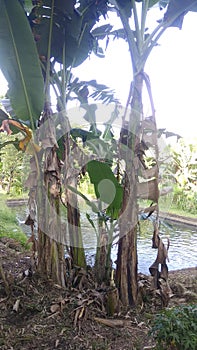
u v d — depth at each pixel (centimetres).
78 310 191
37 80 189
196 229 570
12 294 203
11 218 500
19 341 169
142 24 200
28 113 196
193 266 361
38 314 190
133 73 199
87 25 238
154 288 220
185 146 688
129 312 201
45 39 208
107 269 222
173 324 148
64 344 169
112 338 176
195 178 700
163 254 213
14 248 358
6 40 179
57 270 216
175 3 192
